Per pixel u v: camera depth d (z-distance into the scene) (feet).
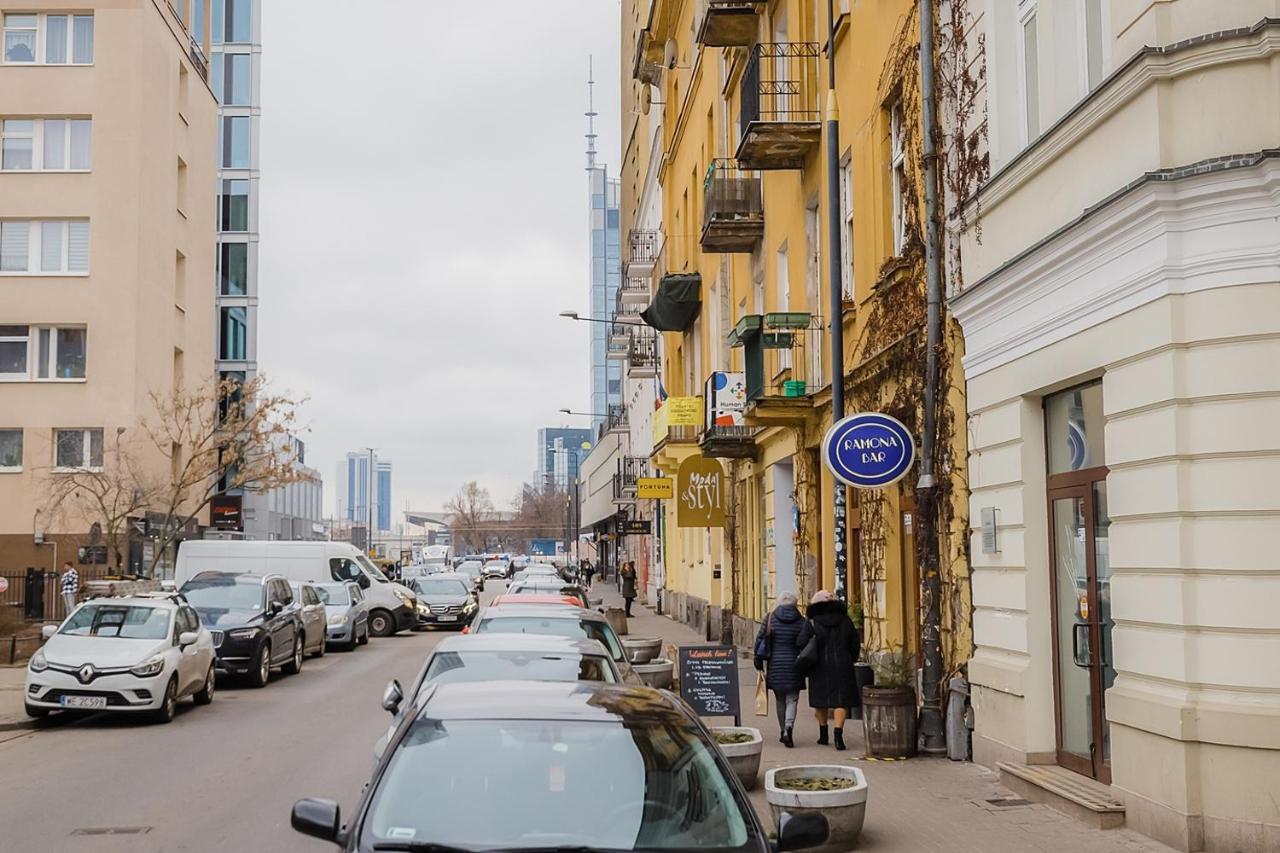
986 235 39.17
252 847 30.45
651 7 128.77
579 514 371.76
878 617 51.13
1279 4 27.14
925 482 42.86
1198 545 27.17
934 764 39.75
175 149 148.77
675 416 96.68
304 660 93.40
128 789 38.88
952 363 41.88
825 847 28.60
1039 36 36.19
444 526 606.14
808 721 53.31
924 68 43.68
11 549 127.44
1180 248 27.89
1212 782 26.45
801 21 64.49
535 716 17.83
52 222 133.80
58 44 136.05
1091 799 30.73
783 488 77.82
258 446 136.56
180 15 154.40
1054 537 35.70
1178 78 28.19
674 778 16.71
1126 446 29.68
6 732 53.31
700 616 115.44
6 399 131.03
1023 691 35.83
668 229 134.41
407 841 15.12
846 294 57.72
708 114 104.27
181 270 153.48
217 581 77.46
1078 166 32.63
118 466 117.91
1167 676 27.78
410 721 17.89
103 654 55.16
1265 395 26.61
